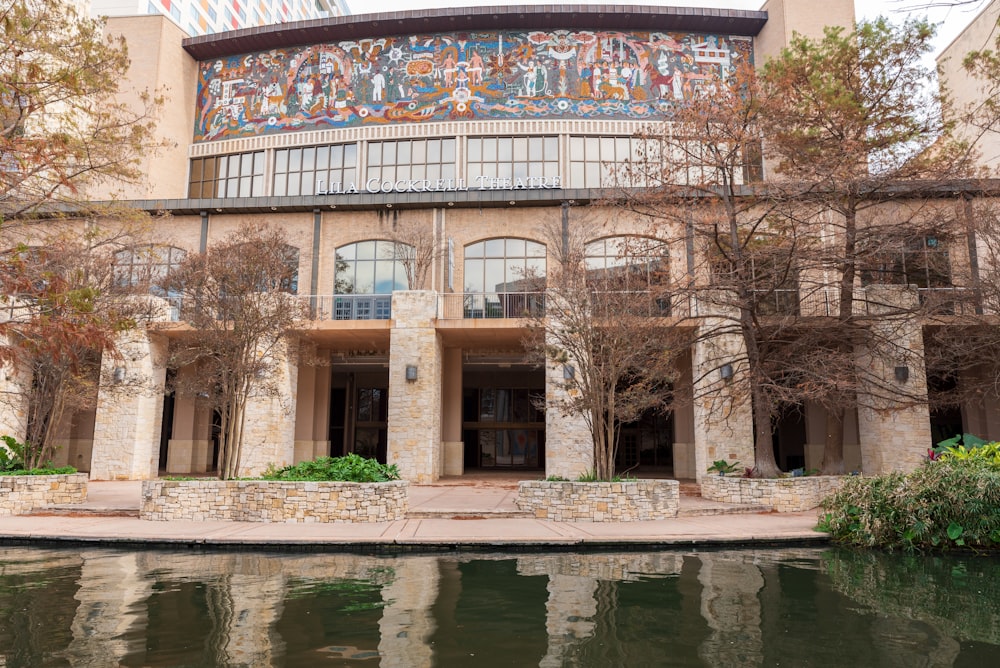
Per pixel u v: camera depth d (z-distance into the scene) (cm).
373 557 1001
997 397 2033
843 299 1825
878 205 2173
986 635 600
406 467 2145
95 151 1345
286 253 2147
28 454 1642
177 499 1331
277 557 1000
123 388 1986
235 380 1588
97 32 1361
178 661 521
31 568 900
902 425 2038
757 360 1712
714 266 1856
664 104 3022
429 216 2553
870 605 710
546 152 2992
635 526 1262
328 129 3086
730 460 2061
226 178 3161
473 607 695
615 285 1620
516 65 3059
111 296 1689
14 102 976
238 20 6950
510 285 2489
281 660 526
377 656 538
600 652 553
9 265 686
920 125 1797
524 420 3112
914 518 1067
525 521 1323
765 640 586
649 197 1764
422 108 3056
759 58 3084
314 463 1452
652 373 1636
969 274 1948
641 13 3028
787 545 1127
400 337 2217
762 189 1811
